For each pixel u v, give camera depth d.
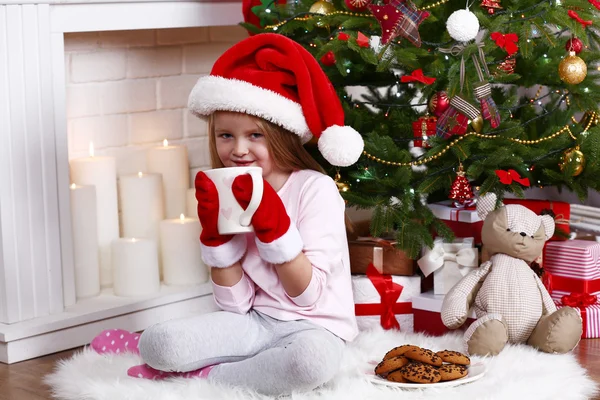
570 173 2.46
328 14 2.44
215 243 1.98
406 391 1.92
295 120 2.06
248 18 2.74
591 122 2.57
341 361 2.10
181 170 2.96
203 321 2.00
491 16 2.38
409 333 2.44
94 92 2.80
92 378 2.06
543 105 2.98
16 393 2.09
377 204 2.44
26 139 2.36
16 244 2.37
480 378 2.01
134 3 2.57
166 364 1.95
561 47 2.61
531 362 2.12
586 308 2.50
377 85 2.65
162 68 2.98
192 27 3.03
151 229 2.86
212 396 1.88
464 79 2.25
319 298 2.04
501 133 2.46
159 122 3.00
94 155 2.84
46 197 2.42
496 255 2.39
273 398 1.89
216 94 2.04
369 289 2.50
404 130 2.64
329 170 2.58
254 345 2.03
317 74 2.07
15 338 2.33
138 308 2.61
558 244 2.60
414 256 2.41
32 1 2.32
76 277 2.63
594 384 2.03
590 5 2.36
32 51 2.35
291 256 1.91
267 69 2.06
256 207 1.88
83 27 2.46
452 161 2.51
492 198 2.41
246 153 2.08
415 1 2.36
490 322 2.20
